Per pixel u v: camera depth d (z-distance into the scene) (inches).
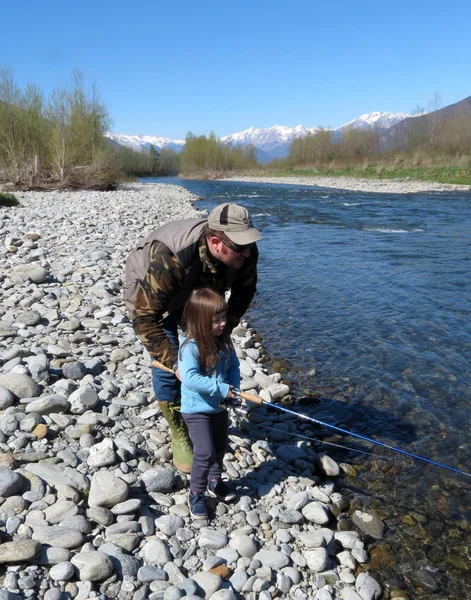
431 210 883.4
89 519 120.0
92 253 391.2
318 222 727.7
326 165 2878.9
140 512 126.9
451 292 346.9
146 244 128.4
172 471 140.9
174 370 127.7
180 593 104.4
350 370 232.5
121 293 304.7
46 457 138.9
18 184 1156.5
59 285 306.3
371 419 193.3
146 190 1342.3
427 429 186.9
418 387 215.9
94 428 155.7
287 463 163.6
